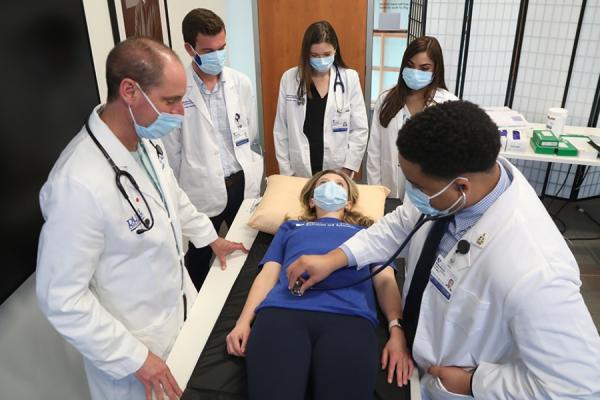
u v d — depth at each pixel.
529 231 0.95
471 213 1.04
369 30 3.44
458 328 1.08
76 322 1.17
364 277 1.52
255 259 1.94
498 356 1.04
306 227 1.80
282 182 2.34
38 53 1.47
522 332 0.89
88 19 1.91
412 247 1.33
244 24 4.00
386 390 1.32
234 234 2.13
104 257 1.28
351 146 2.62
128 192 1.27
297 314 1.46
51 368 1.63
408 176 0.98
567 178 3.53
